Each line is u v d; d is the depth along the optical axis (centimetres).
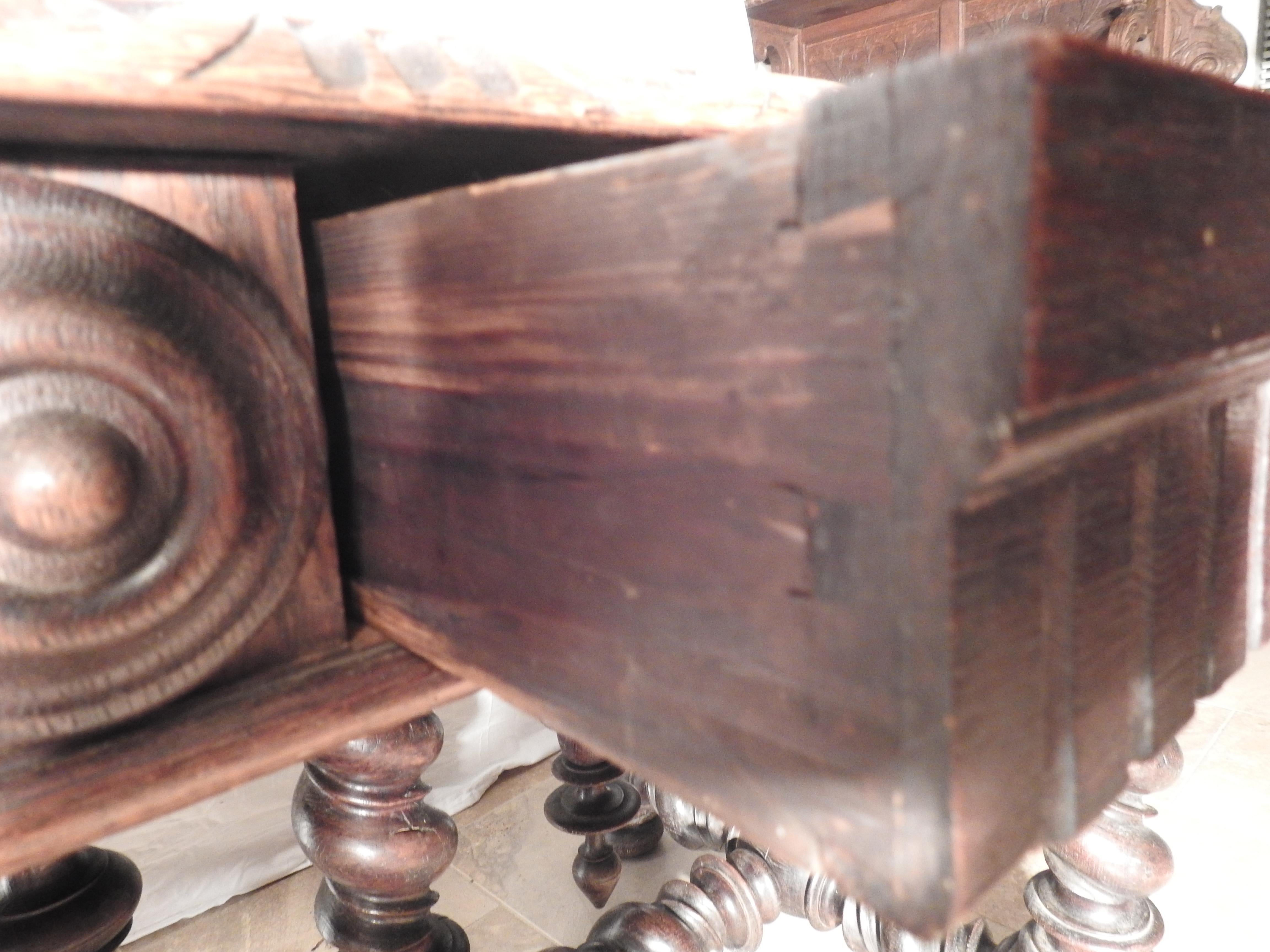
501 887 81
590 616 18
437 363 20
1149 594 18
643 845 85
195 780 20
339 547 26
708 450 15
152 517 20
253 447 22
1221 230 16
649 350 15
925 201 11
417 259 20
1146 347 14
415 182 26
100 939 45
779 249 13
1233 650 22
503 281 18
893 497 12
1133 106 13
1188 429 18
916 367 11
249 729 21
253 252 22
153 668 21
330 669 23
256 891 81
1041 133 10
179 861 76
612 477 17
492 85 20
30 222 18
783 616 14
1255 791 89
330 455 25
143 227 20
